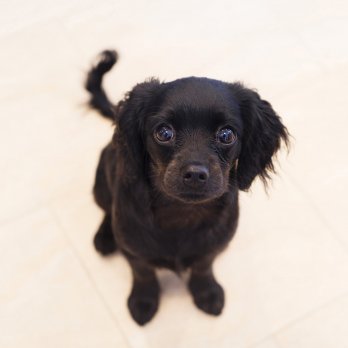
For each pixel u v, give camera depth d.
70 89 0.85
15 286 0.71
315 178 0.79
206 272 0.68
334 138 0.82
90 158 0.80
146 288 0.70
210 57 0.90
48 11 0.93
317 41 0.92
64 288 0.71
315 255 0.74
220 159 0.54
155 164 0.56
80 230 0.75
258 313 0.70
